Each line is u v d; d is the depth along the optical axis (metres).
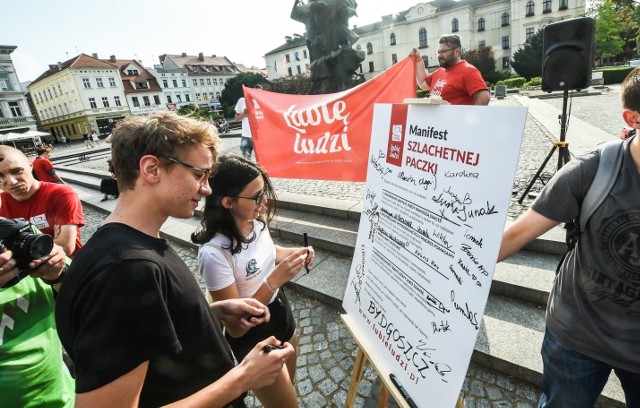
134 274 0.75
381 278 1.47
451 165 1.10
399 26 47.34
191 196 0.92
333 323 2.75
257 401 2.13
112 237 0.81
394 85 3.08
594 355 1.12
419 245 1.24
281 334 1.69
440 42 3.21
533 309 2.43
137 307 0.74
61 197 2.25
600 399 1.75
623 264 1.01
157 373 0.87
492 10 43.81
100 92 44.56
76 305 0.74
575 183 1.06
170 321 0.80
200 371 0.95
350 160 3.41
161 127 0.86
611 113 8.66
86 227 6.31
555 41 3.12
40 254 1.19
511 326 2.28
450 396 1.07
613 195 0.99
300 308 3.00
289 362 1.86
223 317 1.36
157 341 0.77
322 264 3.48
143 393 0.89
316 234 3.88
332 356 2.42
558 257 2.80
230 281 1.46
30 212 2.23
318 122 3.39
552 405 1.29
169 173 0.87
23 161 2.15
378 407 1.54
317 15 8.58
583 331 1.13
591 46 2.98
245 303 1.35
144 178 0.86
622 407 1.69
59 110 46.84
